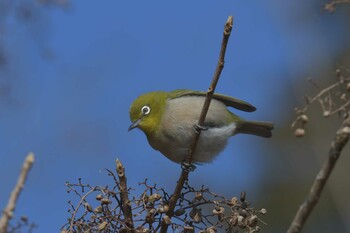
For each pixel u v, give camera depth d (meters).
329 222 17.81
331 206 17.83
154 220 8.04
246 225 8.05
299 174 19.42
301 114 8.30
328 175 5.09
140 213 7.82
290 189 19.42
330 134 18.45
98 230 7.55
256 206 19.41
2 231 5.05
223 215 8.23
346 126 5.04
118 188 7.77
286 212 19.23
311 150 19.30
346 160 16.69
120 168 7.74
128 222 7.73
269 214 19.31
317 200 5.14
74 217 7.54
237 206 8.28
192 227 8.11
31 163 5.18
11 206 5.09
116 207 7.75
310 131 19.12
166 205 8.10
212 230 8.07
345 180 16.45
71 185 7.87
